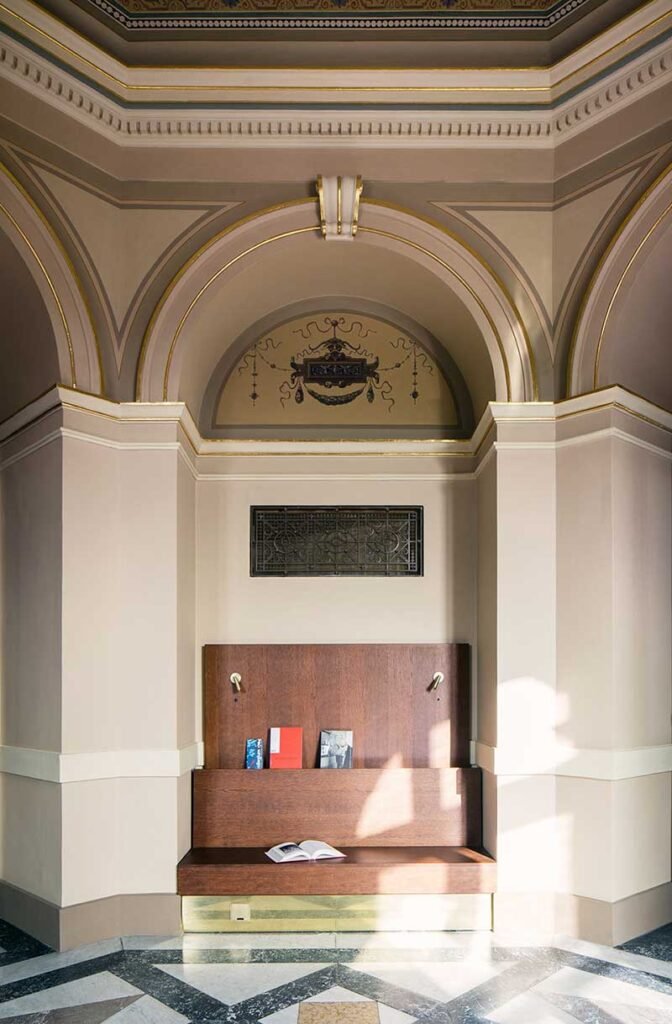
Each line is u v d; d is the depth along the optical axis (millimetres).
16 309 4328
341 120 4352
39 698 4199
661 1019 3289
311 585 5113
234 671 4965
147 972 3729
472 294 4469
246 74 4262
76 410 4152
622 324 4172
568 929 4152
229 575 5109
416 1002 3439
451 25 4262
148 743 4266
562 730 4250
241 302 4875
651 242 4016
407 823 4715
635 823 4145
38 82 3973
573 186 4355
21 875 4277
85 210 4273
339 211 4363
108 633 4262
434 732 4945
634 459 4289
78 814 4062
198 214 4434
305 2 4238
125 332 4406
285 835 4688
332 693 4957
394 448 5172
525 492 4387
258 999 3469
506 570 4355
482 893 4266
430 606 5109
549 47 4270
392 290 5035
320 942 4094
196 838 4668
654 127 4008
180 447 4426
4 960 3850
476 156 4434
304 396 5273
